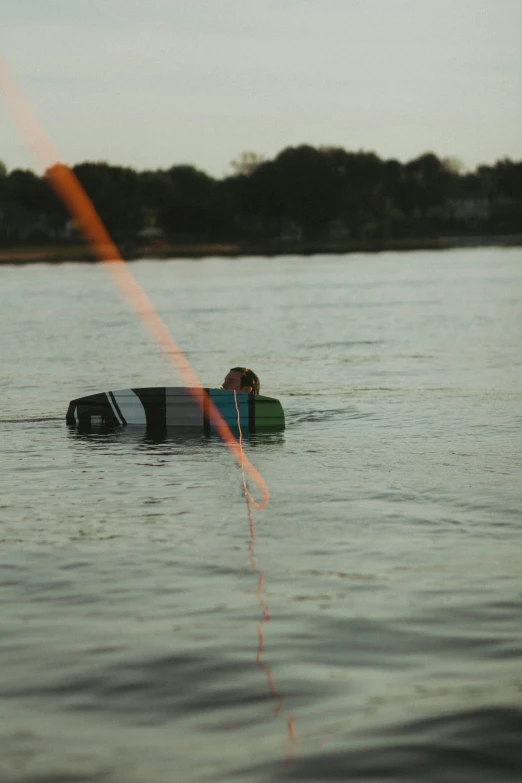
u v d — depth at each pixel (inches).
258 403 675.4
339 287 2815.0
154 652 280.5
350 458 567.2
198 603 321.7
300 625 300.5
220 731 233.6
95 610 316.5
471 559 365.7
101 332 1582.2
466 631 293.9
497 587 332.5
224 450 599.8
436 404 773.3
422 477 510.3
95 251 6771.7
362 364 1080.8
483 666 268.7
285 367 1074.1
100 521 429.1
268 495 476.1
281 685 257.9
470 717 238.4
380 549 380.8
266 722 237.8
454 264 4333.2
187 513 441.7
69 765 218.7
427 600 321.4
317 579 344.5
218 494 479.2
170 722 238.5
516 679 259.8
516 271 3528.5
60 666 271.6
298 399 820.6
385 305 2086.6
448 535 399.5
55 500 470.9
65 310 2140.7
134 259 6107.3
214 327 1644.9
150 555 375.9
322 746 225.9
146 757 222.1
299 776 213.8
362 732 232.1
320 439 634.2
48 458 579.5
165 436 653.9
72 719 240.8
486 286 2689.5
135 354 1245.7
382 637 290.2
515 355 1127.0
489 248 6781.5
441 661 272.4
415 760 219.5
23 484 507.2
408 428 666.8
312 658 275.4
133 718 240.7
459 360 1094.4
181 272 4173.2
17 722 239.6
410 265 4313.5
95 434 661.9
